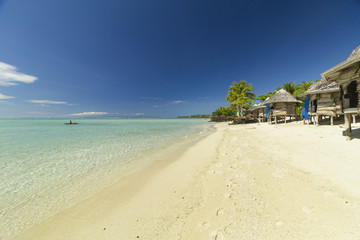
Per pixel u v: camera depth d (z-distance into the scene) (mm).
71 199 3869
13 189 4500
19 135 17062
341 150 4859
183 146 9750
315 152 5059
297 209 2414
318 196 2682
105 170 5859
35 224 3010
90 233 2615
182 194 3561
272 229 2092
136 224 2705
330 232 1906
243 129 15281
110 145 10703
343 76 6023
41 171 5863
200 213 2754
